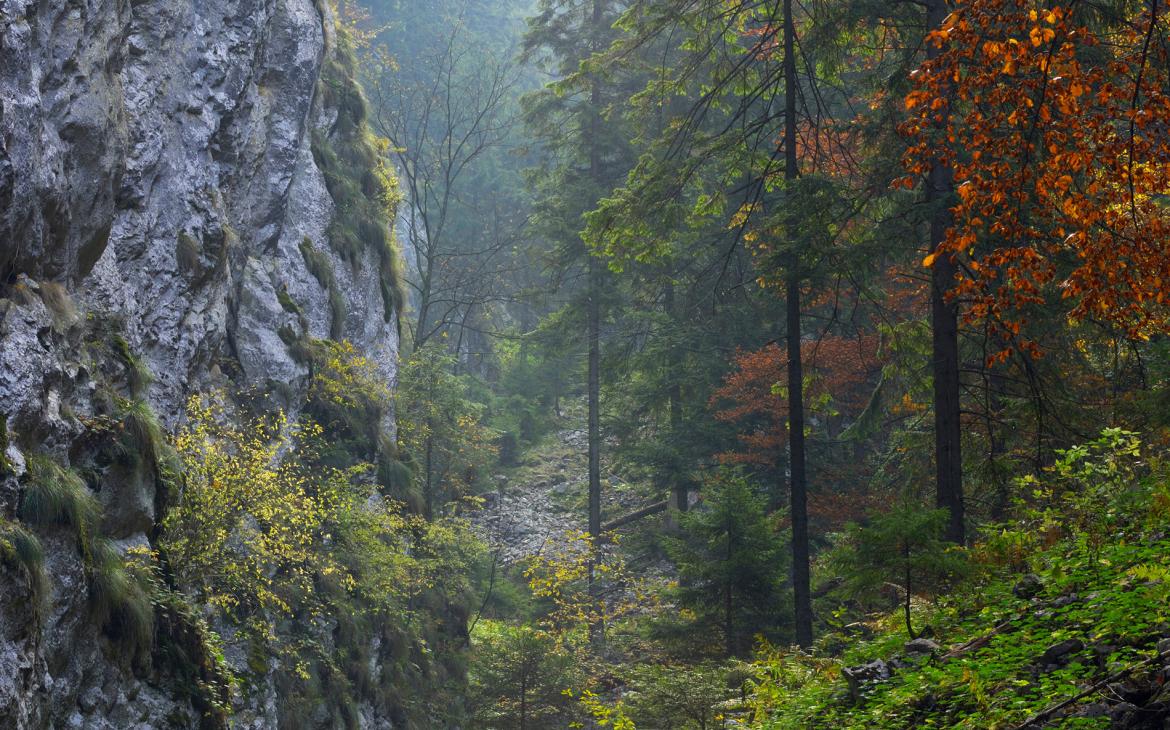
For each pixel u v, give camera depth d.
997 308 8.01
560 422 48.59
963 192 7.84
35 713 9.20
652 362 30.61
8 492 9.45
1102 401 16.41
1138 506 9.25
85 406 11.73
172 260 14.77
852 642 11.57
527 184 36.41
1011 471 15.88
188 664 12.52
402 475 23.06
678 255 28.66
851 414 28.02
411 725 20.12
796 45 17.38
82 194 11.76
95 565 10.91
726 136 17.70
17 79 9.97
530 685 20.86
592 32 35.16
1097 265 7.63
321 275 21.44
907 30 16.72
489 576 31.45
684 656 19.31
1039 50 8.31
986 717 6.96
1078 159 7.56
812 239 15.42
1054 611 8.10
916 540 9.48
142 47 14.41
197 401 15.05
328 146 23.77
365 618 20.05
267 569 16.75
